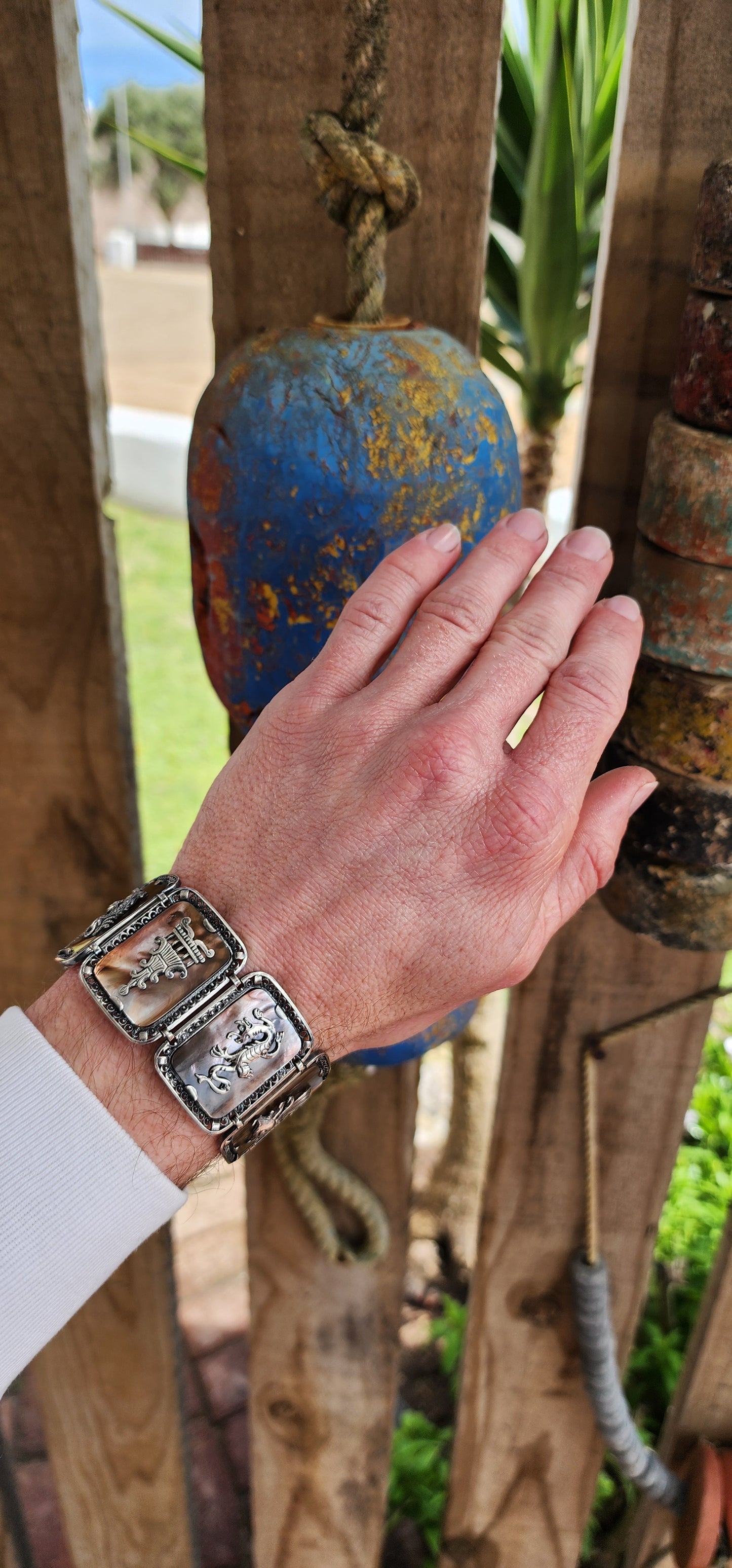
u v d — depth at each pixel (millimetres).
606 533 793
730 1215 960
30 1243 571
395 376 620
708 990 928
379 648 584
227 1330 1809
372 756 557
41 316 772
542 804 536
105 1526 1292
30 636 888
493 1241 1076
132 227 15594
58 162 722
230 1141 570
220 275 753
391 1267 1091
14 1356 590
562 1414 1146
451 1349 1725
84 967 559
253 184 719
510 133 1135
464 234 728
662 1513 1121
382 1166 1037
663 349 725
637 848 726
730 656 648
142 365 8508
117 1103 571
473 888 549
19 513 843
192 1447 1647
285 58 678
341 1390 1163
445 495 632
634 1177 1033
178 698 3594
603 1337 1031
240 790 583
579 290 1154
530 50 1073
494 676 553
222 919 559
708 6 627
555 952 928
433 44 669
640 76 650
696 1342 1029
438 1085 2189
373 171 605
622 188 684
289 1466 1225
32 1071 570
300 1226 1075
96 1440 1220
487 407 649
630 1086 989
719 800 690
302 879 560
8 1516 1081
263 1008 551
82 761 937
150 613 4160
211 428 659
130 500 5637
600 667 571
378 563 639
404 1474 1595
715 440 608
